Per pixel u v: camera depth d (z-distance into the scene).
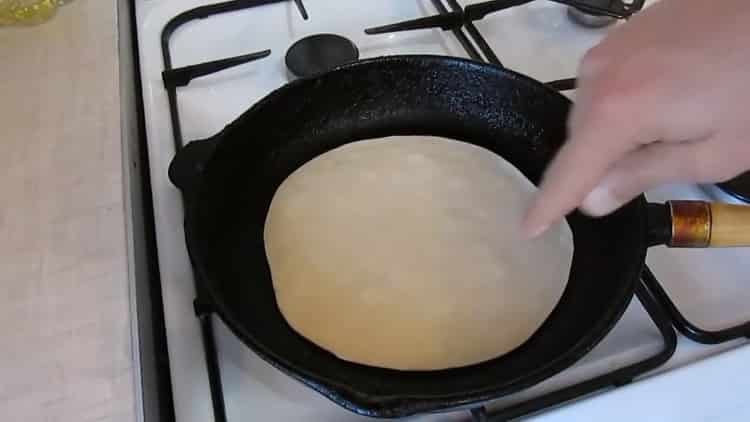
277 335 0.36
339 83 0.44
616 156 0.26
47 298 0.33
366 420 0.33
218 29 0.52
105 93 0.42
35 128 0.40
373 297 0.38
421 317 0.37
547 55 0.51
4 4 0.46
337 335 0.36
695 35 0.25
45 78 0.43
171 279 0.37
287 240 0.40
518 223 0.41
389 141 0.46
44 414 0.29
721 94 0.25
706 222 0.34
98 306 0.32
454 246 0.40
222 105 0.47
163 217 0.40
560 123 0.43
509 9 0.54
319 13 0.54
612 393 0.33
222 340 0.35
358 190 0.43
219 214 0.39
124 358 0.31
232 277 0.38
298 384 0.34
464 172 0.44
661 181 0.28
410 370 0.35
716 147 0.27
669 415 0.32
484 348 0.36
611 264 0.37
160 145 0.44
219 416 0.32
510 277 0.39
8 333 0.31
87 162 0.38
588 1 0.51
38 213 0.36
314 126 0.45
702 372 0.33
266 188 0.44
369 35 0.52
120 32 0.48
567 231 0.41
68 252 0.34
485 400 0.29
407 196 0.43
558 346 0.35
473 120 0.46
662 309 0.36
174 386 0.34
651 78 0.25
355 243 0.40
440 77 0.45
